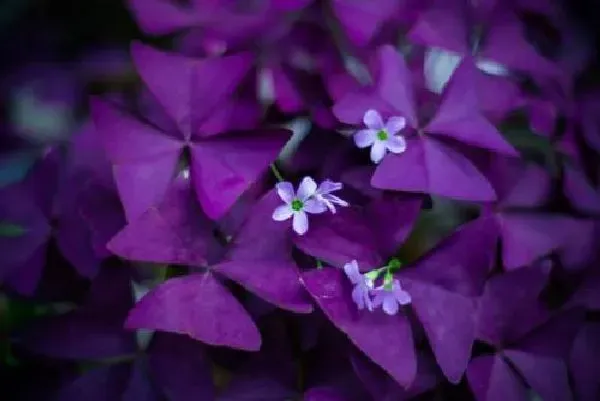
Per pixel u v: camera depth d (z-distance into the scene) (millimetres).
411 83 547
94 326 552
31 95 739
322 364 543
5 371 561
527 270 550
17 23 795
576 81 614
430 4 579
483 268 534
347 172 542
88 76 745
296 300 520
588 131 582
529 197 561
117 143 536
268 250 527
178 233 527
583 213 563
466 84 547
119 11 770
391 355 519
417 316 529
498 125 570
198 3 607
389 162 529
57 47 767
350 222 532
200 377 545
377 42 578
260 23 596
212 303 521
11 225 563
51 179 570
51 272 562
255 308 541
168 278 542
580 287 562
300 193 521
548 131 577
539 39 614
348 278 524
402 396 535
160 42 709
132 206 530
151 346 551
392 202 532
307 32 591
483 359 545
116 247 520
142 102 588
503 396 543
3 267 561
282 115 560
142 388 547
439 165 533
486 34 586
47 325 552
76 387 550
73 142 586
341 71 578
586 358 556
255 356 545
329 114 556
